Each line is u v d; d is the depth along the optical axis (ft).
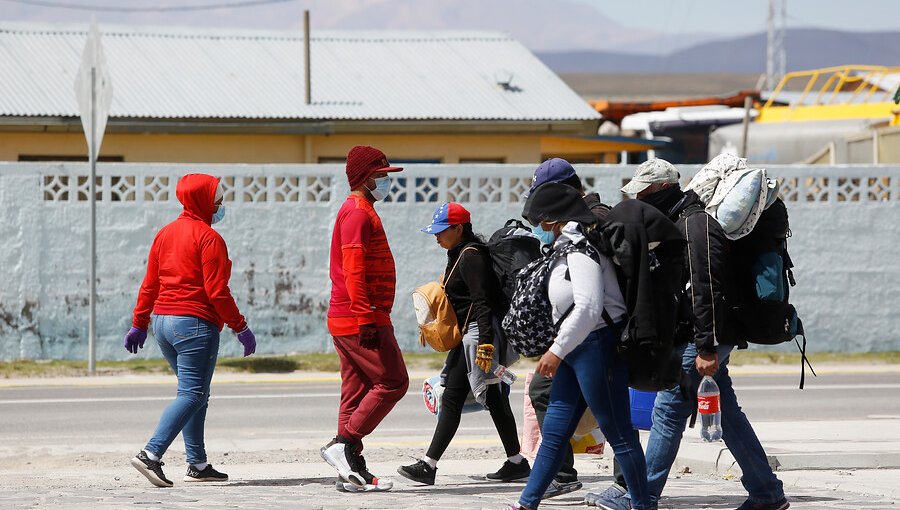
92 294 148.15
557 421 60.18
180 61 234.79
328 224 158.92
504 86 243.60
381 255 75.10
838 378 146.61
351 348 75.46
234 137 219.00
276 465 89.66
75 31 238.89
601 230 59.00
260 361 152.35
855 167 167.32
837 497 71.97
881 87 290.35
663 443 64.44
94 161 149.59
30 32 234.79
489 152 234.99
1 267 151.74
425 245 161.27
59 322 153.17
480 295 75.51
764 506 66.13
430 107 230.07
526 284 59.57
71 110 206.49
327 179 159.12
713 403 63.05
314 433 105.91
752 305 63.82
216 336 77.92
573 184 70.74
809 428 100.17
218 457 93.45
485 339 75.36
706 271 61.67
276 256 157.79
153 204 154.61
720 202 62.59
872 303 168.04
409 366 152.87
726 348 64.18
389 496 72.54
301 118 218.38
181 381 77.41
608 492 67.46
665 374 58.95
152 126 210.38
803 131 253.44
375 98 231.09
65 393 130.11
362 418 74.95
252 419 113.39
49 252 152.76
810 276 167.32
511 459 80.79
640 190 63.77
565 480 73.92
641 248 58.13
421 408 122.11
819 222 167.22
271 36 253.03
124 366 149.48
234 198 156.66
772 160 257.14
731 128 271.28
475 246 76.69
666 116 291.99
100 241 153.58
